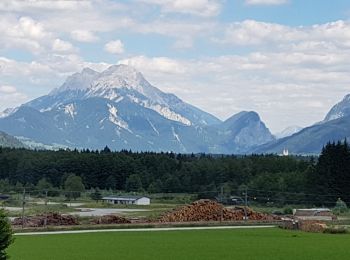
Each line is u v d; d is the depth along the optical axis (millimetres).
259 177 146375
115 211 108438
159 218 84812
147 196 148250
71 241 59156
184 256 48656
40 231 70000
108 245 55906
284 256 49219
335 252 52062
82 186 154250
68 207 119125
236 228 77938
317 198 125500
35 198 146125
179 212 85312
